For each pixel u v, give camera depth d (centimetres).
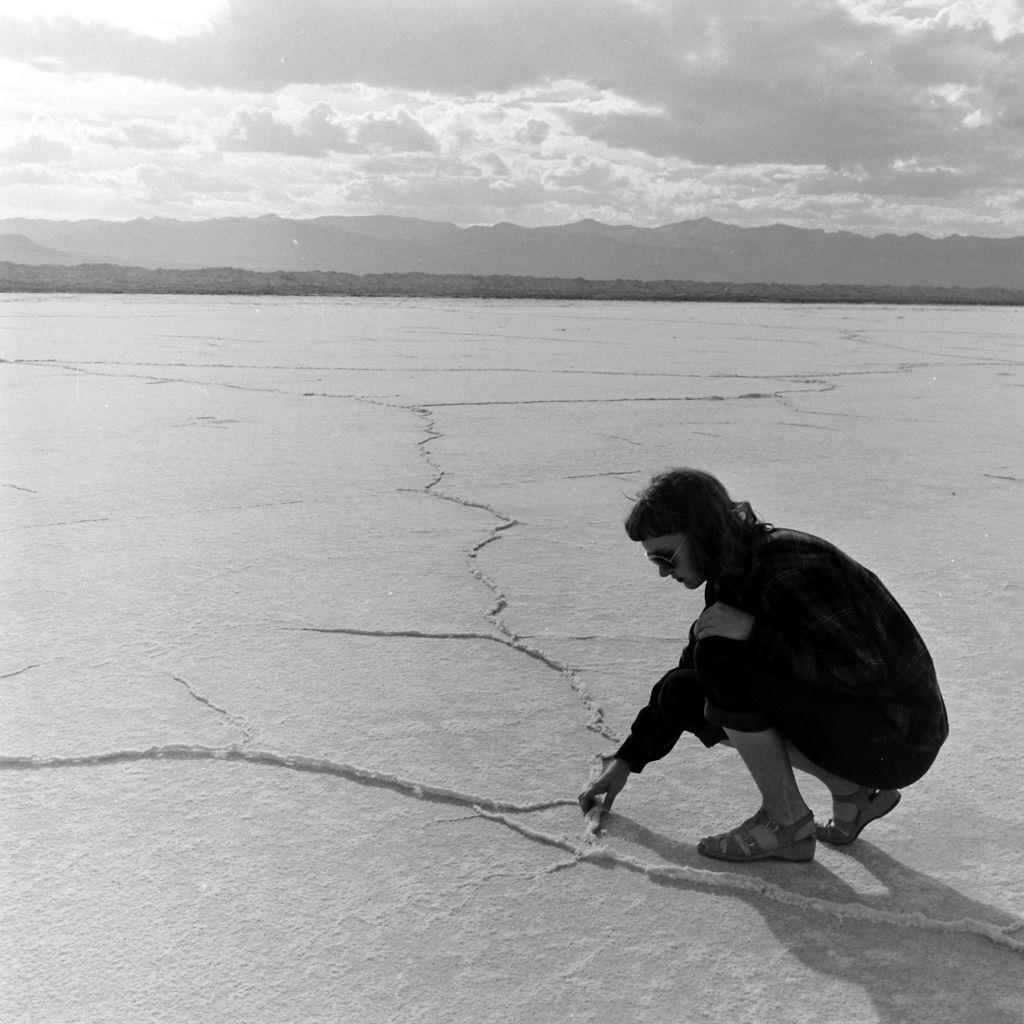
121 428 872
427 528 558
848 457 806
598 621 423
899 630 246
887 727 245
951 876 255
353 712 336
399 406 1025
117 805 279
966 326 2914
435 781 293
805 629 240
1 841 261
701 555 246
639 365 1498
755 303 4534
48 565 483
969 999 212
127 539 528
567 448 809
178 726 324
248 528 552
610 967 218
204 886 243
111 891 241
